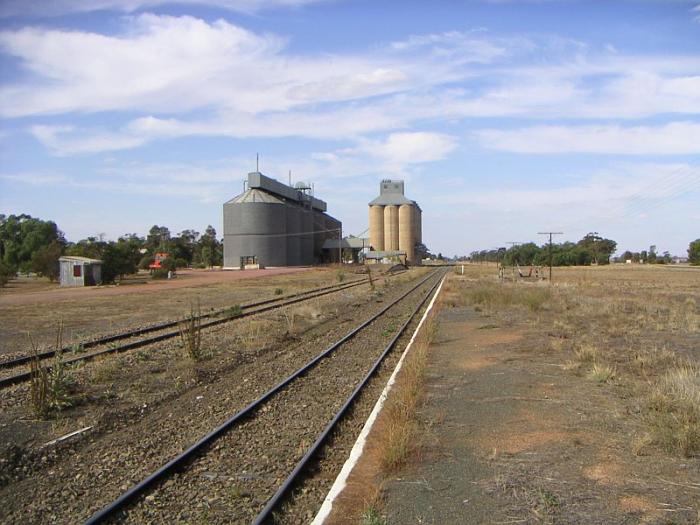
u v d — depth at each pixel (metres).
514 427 8.88
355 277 77.38
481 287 46.16
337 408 10.68
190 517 6.13
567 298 35.31
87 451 8.38
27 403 10.75
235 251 114.94
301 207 139.00
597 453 7.59
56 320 25.22
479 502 6.11
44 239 114.94
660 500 6.08
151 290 47.56
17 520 6.12
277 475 7.34
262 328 22.00
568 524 5.57
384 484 6.64
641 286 51.56
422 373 12.84
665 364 13.77
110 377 13.07
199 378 13.27
